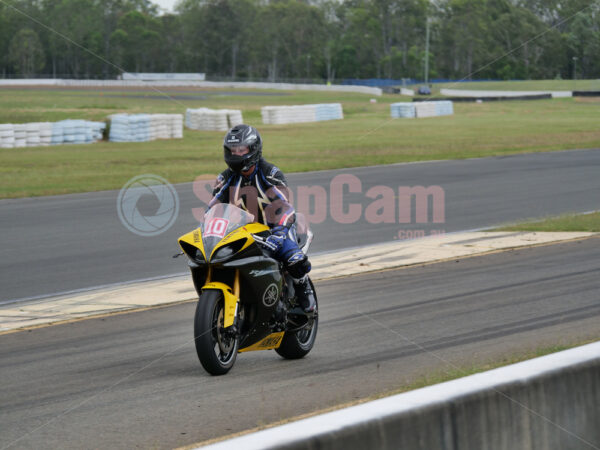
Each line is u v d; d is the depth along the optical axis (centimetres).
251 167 1073
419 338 1273
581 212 2962
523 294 1611
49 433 832
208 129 7975
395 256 2125
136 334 1348
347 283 1789
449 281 1773
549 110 12244
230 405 918
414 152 5750
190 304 1608
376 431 516
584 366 638
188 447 773
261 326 1060
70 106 11175
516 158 5291
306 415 872
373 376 1046
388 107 13162
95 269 2027
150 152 5728
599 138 6994
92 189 3803
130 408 916
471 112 11806
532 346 1191
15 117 9006
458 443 556
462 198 3403
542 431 604
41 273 1983
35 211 3120
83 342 1298
